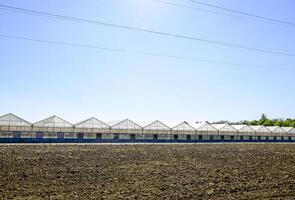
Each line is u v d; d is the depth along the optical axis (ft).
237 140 279.49
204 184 63.77
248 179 70.28
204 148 161.68
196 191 57.00
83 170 78.43
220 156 120.16
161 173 76.59
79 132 210.79
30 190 54.95
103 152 124.57
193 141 253.03
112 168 82.84
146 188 58.70
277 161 106.63
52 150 128.26
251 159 111.55
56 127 204.03
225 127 273.54
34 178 66.39
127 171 78.48
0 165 82.69
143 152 129.70
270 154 132.67
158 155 118.83
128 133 226.17
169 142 240.12
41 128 199.31
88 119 215.10
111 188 58.13
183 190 57.67
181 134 247.91
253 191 57.82
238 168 87.76
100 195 52.16
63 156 106.73
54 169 78.84
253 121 423.23
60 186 59.06
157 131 237.45
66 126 207.21
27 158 99.14
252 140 289.94
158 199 50.42
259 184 64.59
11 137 189.67
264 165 95.30
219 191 57.36
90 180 65.77
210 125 264.93
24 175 69.41
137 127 229.66
